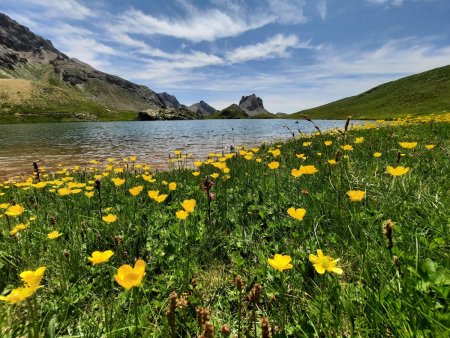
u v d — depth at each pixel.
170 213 4.79
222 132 44.22
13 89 154.25
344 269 2.84
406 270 2.06
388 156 6.71
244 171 7.41
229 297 2.72
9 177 11.76
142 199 5.76
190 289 2.85
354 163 6.20
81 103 176.50
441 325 1.60
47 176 10.09
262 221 4.38
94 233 4.17
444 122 14.42
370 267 2.47
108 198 6.09
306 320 2.19
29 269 3.23
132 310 2.51
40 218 4.89
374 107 120.12
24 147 24.73
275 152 6.55
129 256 3.48
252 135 36.38
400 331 1.74
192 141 28.39
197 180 7.05
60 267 3.16
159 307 2.59
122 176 8.36
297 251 3.06
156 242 3.84
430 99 103.44
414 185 3.88
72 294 2.80
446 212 3.16
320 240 3.29
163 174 8.58
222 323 2.36
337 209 3.59
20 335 2.26
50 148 23.59
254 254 3.45
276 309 2.40
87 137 37.41
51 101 160.50
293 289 2.54
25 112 136.50
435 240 2.61
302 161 7.59
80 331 2.26
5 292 2.87
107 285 2.97
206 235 3.77
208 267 3.33
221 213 4.60
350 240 3.10
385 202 3.65
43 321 2.29
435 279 2.00
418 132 11.55
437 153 6.36
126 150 21.25
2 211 5.70
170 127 70.06
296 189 5.04
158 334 2.15
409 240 2.69
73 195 6.09
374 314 1.97
